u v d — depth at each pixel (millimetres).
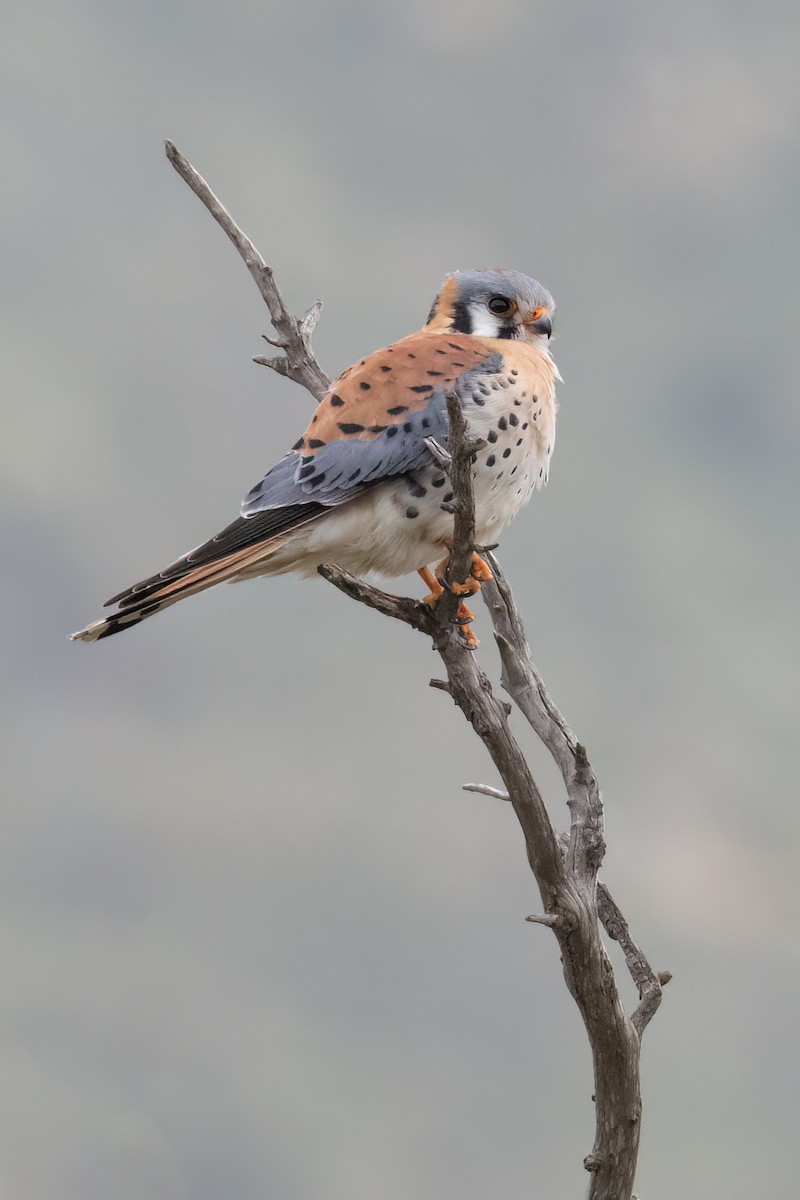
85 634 5535
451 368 5809
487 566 5711
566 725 5414
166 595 5633
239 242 6449
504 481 5836
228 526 5707
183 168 6445
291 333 6457
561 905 4816
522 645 5621
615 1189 4938
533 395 5871
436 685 4922
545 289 6527
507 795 4879
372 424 5703
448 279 6582
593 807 5066
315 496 5672
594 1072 4961
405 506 5699
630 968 5129
